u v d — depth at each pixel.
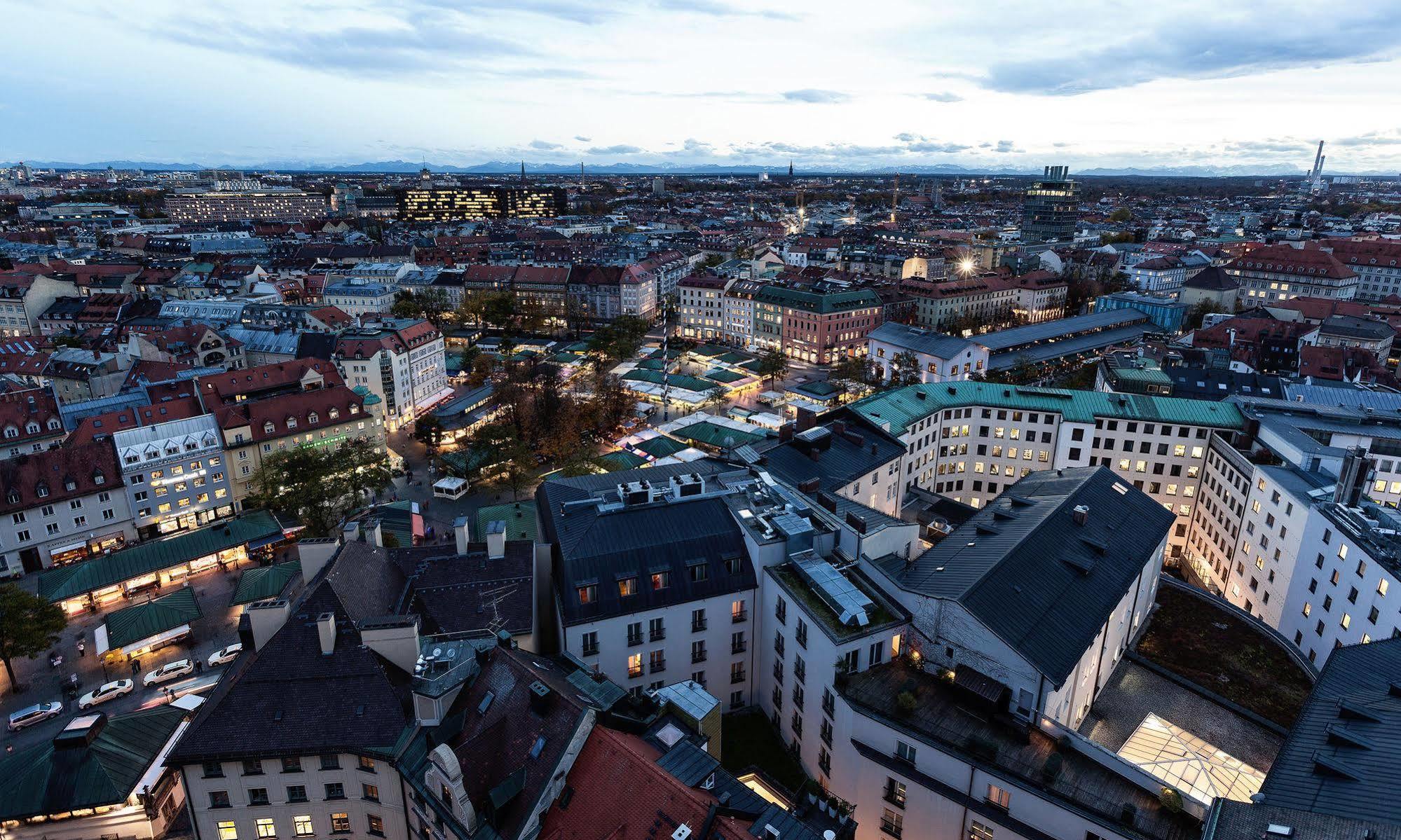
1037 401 134.62
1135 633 81.00
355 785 57.38
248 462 137.62
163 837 66.62
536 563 76.12
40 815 62.88
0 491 113.69
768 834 44.28
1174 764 62.72
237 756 55.50
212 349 192.00
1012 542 72.50
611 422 171.88
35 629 86.62
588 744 50.88
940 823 58.59
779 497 83.94
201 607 107.12
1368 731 50.78
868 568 73.31
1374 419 118.88
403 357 185.38
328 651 59.88
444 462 148.25
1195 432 123.81
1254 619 83.81
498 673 57.47
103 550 123.44
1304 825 42.81
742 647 78.56
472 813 49.50
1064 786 54.06
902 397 133.88
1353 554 85.00
